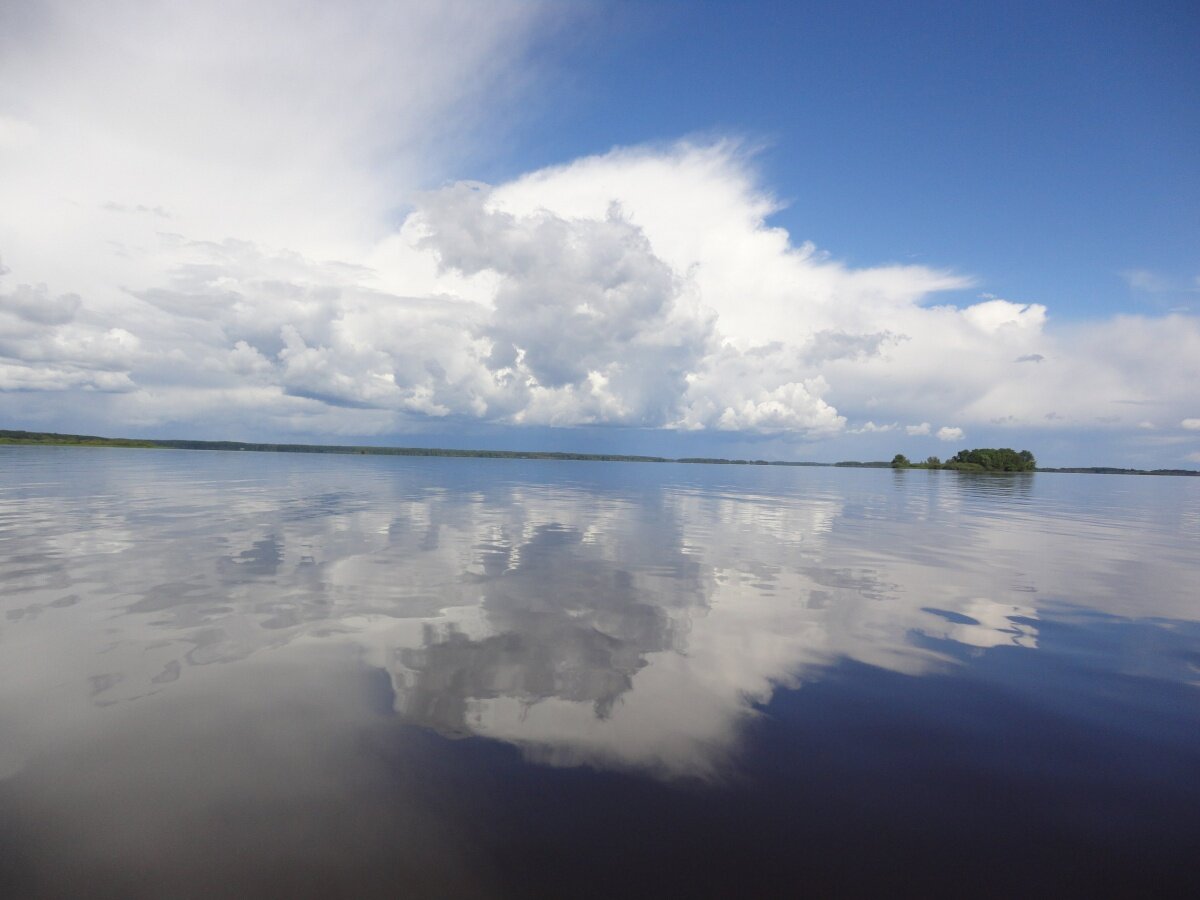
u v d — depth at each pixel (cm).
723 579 1080
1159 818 412
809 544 1534
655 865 357
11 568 1023
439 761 459
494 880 343
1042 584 1105
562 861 359
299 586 938
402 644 697
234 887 335
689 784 438
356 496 2494
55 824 380
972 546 1562
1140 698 602
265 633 723
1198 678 656
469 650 684
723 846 374
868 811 412
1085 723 546
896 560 1322
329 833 378
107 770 436
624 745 489
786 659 688
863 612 887
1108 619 880
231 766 445
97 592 880
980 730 528
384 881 342
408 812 400
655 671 639
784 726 527
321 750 469
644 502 2695
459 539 1443
